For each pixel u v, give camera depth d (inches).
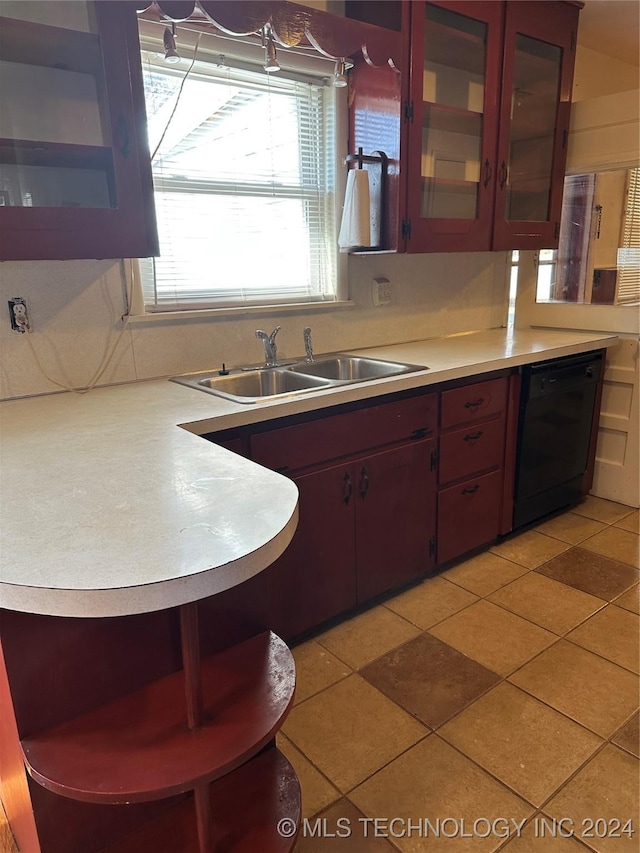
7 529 38.0
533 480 110.4
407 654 79.4
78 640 42.4
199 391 77.8
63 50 61.7
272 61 77.9
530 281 131.6
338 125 97.9
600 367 119.3
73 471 48.4
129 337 83.0
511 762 62.1
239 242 93.4
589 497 131.3
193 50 82.2
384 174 93.7
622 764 61.5
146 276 85.6
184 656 40.1
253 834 46.9
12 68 63.7
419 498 91.4
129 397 75.4
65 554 34.6
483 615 87.7
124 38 62.0
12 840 53.2
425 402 87.9
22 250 59.7
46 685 41.5
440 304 121.5
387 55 86.3
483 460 100.0
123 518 39.4
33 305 74.6
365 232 93.4
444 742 64.9
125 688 45.4
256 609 52.8
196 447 54.3
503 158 105.3
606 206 116.8
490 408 98.3
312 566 79.4
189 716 41.4
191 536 36.7
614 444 125.6
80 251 63.0
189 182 86.4
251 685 46.0
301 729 67.0
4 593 32.1
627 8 112.0
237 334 93.4
